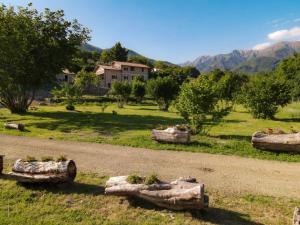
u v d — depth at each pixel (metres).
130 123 28.89
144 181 9.33
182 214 8.67
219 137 20.77
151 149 16.88
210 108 20.95
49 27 35.72
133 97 73.38
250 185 11.25
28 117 32.97
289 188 11.02
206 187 10.96
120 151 16.23
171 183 9.13
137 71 110.62
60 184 10.61
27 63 34.19
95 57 146.50
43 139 19.44
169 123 29.58
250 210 9.20
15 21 33.19
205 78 21.59
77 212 8.95
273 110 38.00
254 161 14.60
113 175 12.11
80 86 64.44
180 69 133.62
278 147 15.86
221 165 13.81
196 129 21.33
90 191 10.34
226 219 8.60
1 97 36.88
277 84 38.22
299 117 40.72
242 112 50.72
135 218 8.57
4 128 23.22
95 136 20.77
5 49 30.52
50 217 8.68
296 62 77.44
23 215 8.75
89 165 13.47
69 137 19.98
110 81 105.06
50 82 37.41
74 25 37.44
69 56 37.78
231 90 56.50
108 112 43.56
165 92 50.28
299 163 14.37
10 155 15.02
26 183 10.59
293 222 7.80
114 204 9.37
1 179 11.18
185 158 14.95
